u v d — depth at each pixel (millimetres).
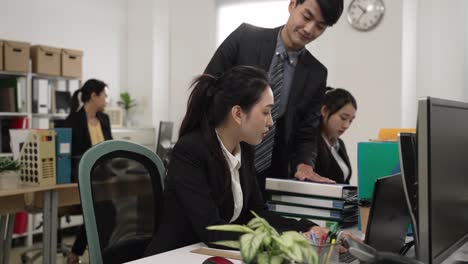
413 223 1138
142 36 6012
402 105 4102
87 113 4051
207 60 5762
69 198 3168
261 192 1767
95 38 5754
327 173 2396
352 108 2441
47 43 5234
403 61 4094
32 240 4516
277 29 2033
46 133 2922
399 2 4082
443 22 4230
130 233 1555
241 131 1408
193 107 1473
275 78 1983
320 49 4707
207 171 1420
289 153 2135
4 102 4555
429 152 952
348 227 1654
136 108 6031
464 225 1201
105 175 1476
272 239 785
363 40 4285
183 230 1427
